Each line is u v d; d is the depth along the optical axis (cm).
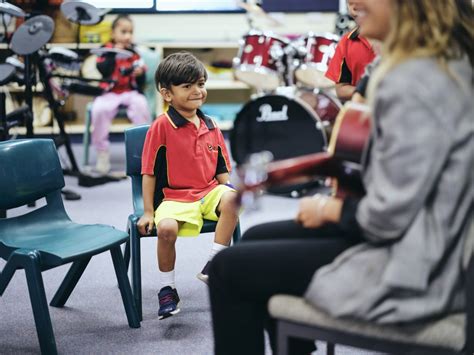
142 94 495
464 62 113
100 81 450
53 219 214
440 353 114
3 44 525
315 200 122
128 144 236
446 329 113
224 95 625
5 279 185
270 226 147
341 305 112
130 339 206
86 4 430
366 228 111
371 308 111
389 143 106
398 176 105
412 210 105
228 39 604
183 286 252
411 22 112
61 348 200
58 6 555
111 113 471
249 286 124
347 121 127
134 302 216
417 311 110
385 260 112
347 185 126
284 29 604
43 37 386
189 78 223
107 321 220
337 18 549
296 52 359
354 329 117
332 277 114
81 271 227
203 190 229
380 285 110
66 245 192
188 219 219
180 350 198
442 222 108
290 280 122
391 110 106
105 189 428
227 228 219
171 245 215
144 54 502
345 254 116
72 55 433
